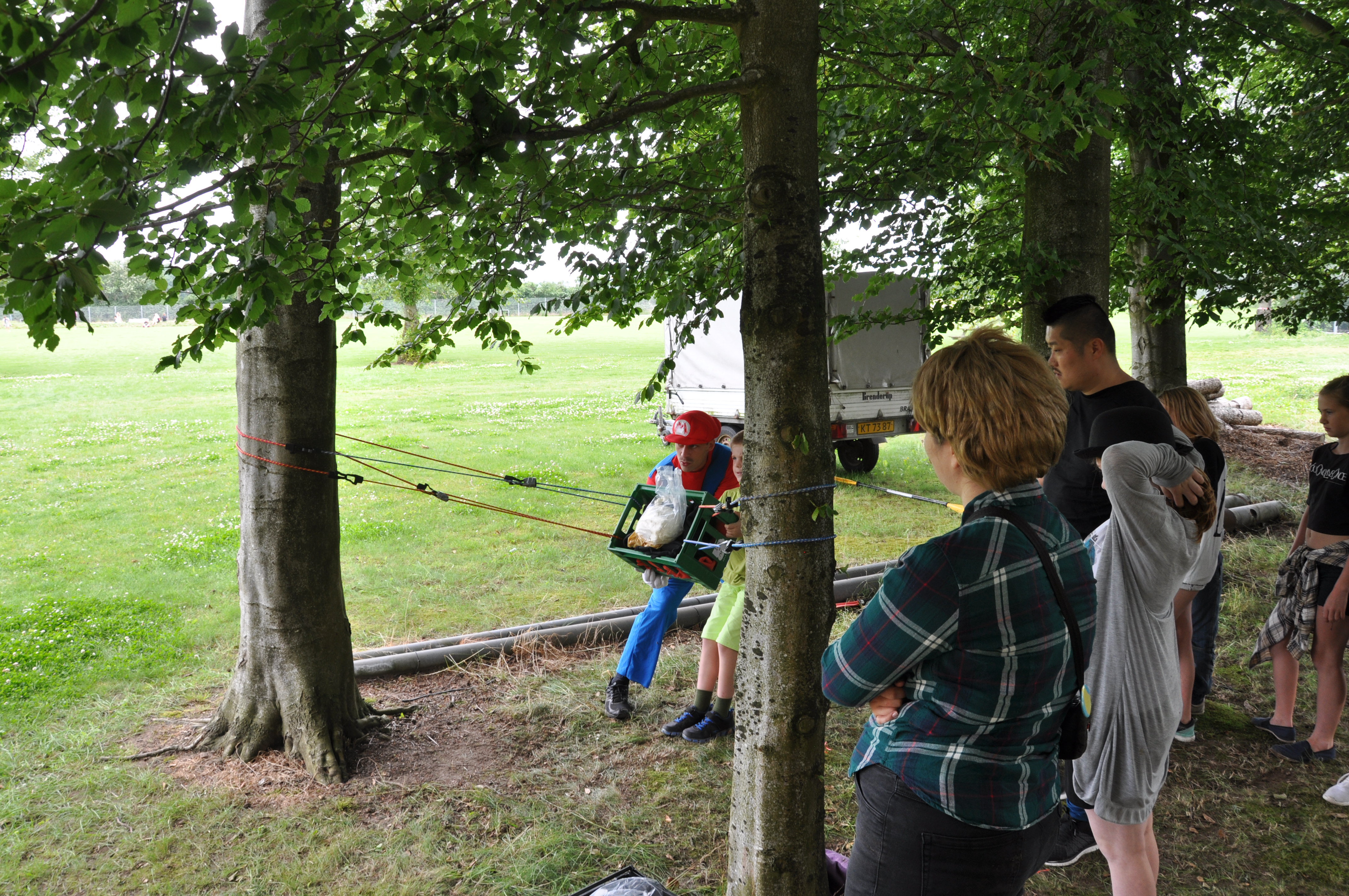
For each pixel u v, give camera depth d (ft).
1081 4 13.70
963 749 5.21
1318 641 12.82
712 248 14.93
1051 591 5.17
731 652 13.73
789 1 7.33
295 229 9.51
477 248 12.43
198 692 16.30
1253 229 17.52
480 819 11.82
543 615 21.04
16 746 13.96
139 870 10.71
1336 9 22.44
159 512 34.06
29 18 5.85
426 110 7.83
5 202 6.70
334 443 13.48
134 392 85.30
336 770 12.78
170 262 8.88
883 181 14.65
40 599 22.15
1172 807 11.87
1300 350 126.72
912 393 5.69
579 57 9.21
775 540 7.47
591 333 216.33
